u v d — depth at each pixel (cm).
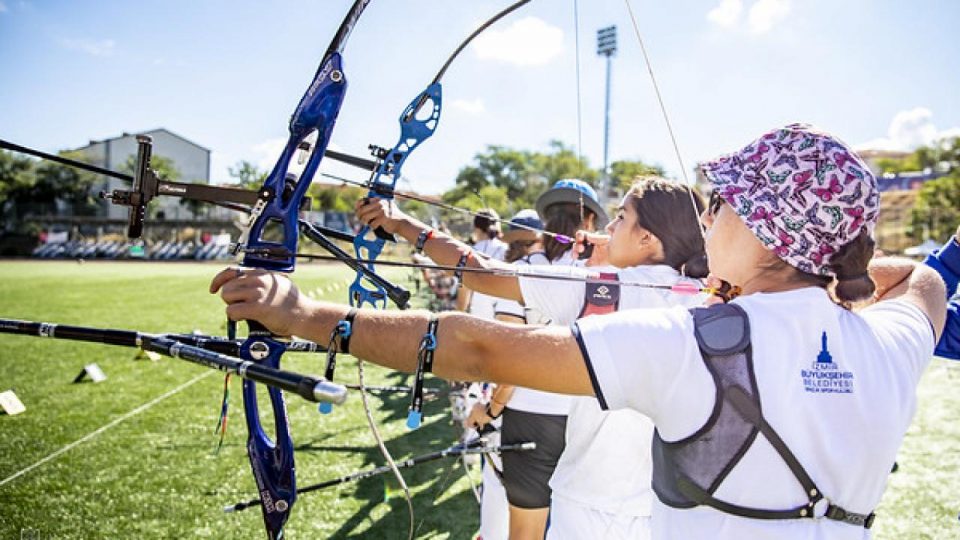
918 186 4412
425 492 393
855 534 94
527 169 6059
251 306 103
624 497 179
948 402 617
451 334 96
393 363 99
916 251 1967
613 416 177
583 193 268
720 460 89
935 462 450
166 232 4475
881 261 130
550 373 90
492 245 490
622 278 168
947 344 162
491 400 254
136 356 808
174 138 4828
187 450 462
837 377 91
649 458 181
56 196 4725
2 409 553
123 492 388
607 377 89
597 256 227
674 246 177
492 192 1589
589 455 180
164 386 656
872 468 92
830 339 93
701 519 93
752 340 90
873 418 92
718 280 115
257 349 131
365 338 100
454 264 182
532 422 241
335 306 105
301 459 447
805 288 97
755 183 97
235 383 675
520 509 246
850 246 95
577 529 181
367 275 168
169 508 367
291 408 578
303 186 143
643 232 180
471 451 249
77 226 4606
